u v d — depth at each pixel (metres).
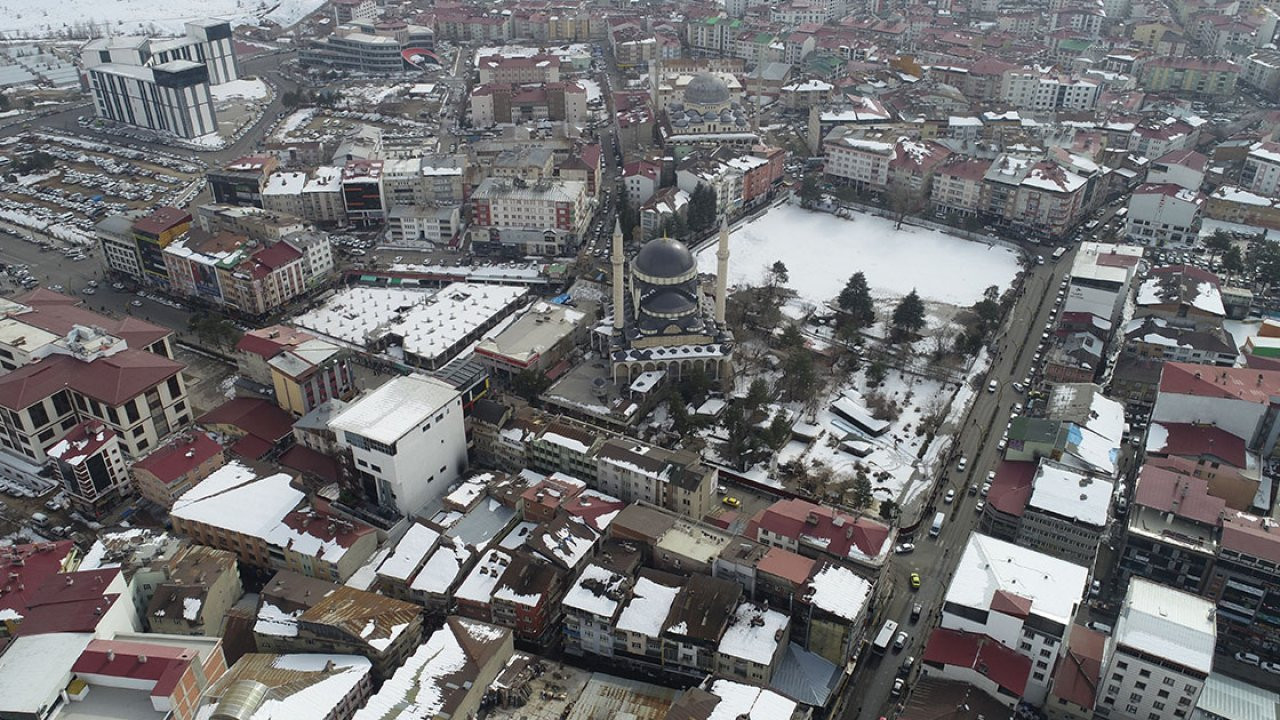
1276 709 197.25
